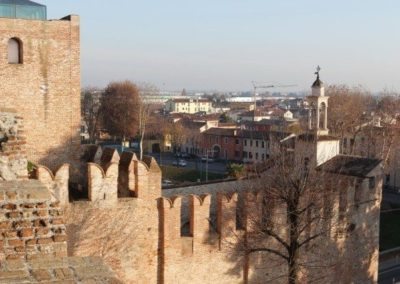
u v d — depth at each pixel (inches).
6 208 439.2
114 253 1104.2
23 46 1251.2
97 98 6304.1
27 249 410.3
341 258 1541.6
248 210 1311.5
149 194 1143.0
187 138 5895.7
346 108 3784.5
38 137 1283.2
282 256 1272.1
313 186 1375.5
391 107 4407.0
